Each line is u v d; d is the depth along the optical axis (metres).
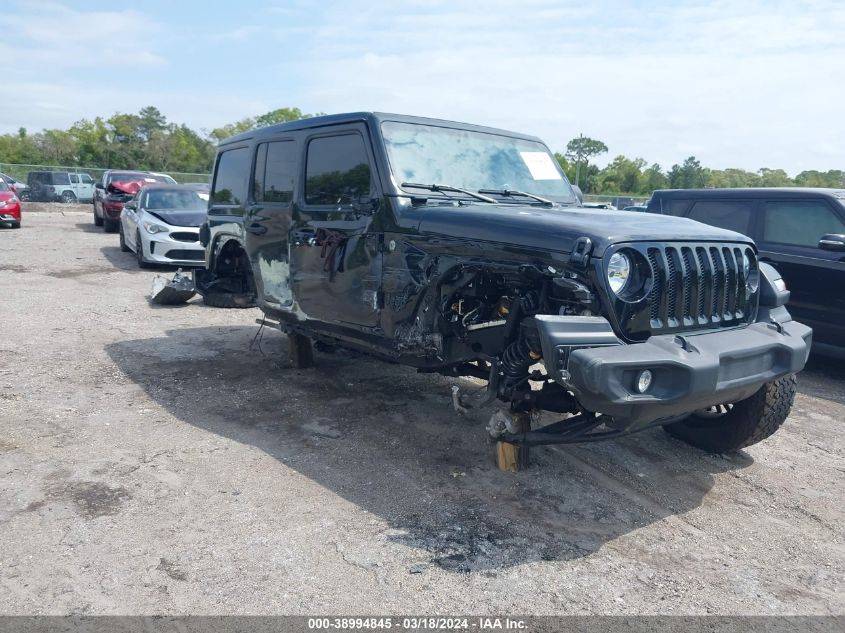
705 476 4.27
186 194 13.49
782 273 6.78
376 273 4.35
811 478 4.30
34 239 16.80
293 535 3.36
